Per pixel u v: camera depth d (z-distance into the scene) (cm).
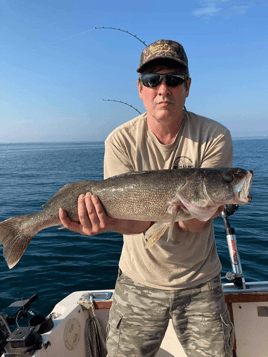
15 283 210
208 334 86
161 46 82
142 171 88
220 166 90
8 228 98
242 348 107
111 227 87
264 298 106
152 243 80
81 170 1256
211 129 89
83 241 290
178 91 82
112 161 92
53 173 1152
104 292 118
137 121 93
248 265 220
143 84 84
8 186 767
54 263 240
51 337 92
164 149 89
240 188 86
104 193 88
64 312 105
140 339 88
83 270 227
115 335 90
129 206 88
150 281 87
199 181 86
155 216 88
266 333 107
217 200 86
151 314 88
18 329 86
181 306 88
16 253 96
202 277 87
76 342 104
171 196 86
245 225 321
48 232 322
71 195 91
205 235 88
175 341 110
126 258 93
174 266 87
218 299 88
